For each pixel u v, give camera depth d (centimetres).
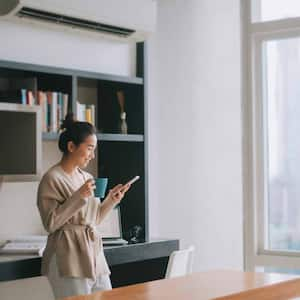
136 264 462
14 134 392
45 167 440
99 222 365
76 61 446
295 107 499
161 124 518
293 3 497
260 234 504
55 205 340
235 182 525
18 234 421
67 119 384
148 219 471
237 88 527
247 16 502
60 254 340
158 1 519
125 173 477
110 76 445
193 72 530
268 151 509
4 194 414
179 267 390
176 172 523
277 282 209
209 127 528
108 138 440
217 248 527
